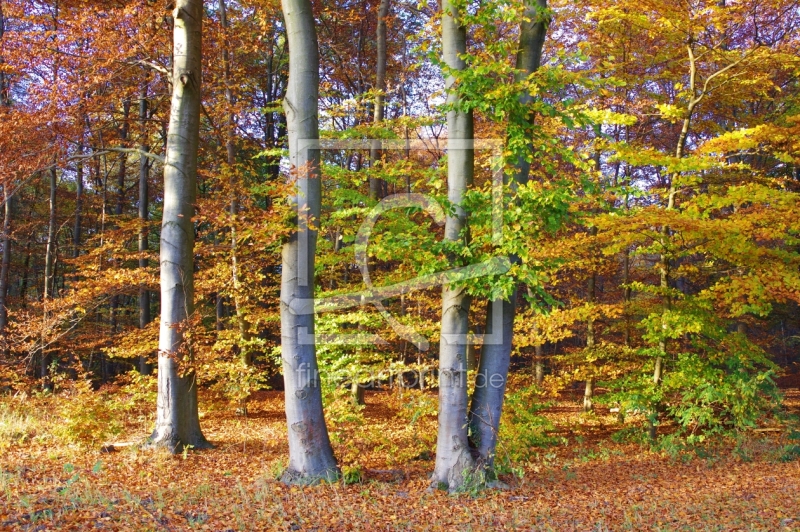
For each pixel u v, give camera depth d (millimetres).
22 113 10688
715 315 12180
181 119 10102
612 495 8391
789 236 10539
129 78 13523
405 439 11016
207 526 6109
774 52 11461
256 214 8883
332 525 6551
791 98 14125
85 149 16281
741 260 11266
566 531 6648
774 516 7156
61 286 24172
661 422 13586
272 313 13156
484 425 8539
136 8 10641
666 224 10352
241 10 16938
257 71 20188
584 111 10367
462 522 6879
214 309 20297
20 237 20438
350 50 21031
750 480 9117
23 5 11992
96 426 9531
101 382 20828
